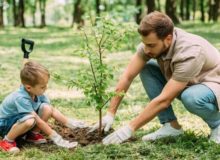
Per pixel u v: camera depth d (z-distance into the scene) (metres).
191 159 4.63
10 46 19.78
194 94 4.86
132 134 5.10
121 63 13.60
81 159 4.65
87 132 5.49
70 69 12.41
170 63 4.93
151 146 4.94
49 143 5.32
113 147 4.87
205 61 4.93
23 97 4.98
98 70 5.12
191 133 5.30
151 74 5.32
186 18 46.06
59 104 7.70
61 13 74.12
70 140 5.37
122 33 5.22
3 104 5.15
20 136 5.21
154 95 5.34
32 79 4.87
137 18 31.81
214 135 5.11
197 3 52.91
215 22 33.81
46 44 20.61
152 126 6.13
